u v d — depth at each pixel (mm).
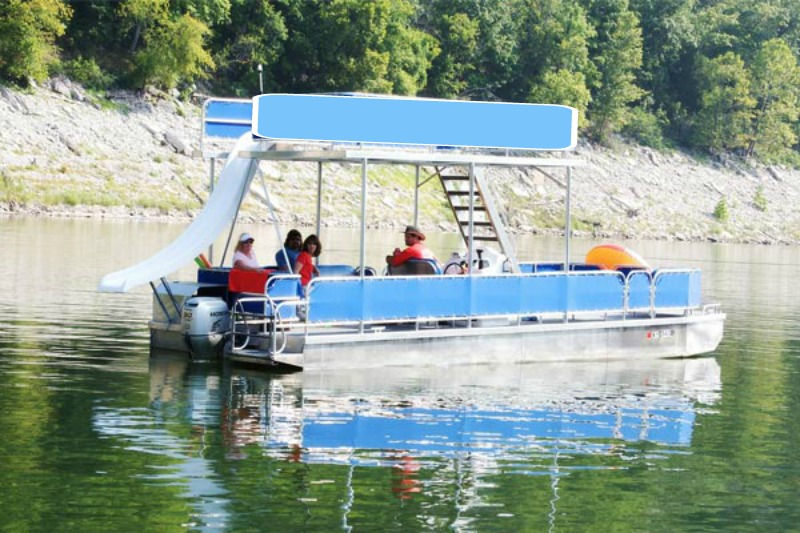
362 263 26250
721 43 183875
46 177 90125
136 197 92125
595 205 128500
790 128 181500
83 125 99688
